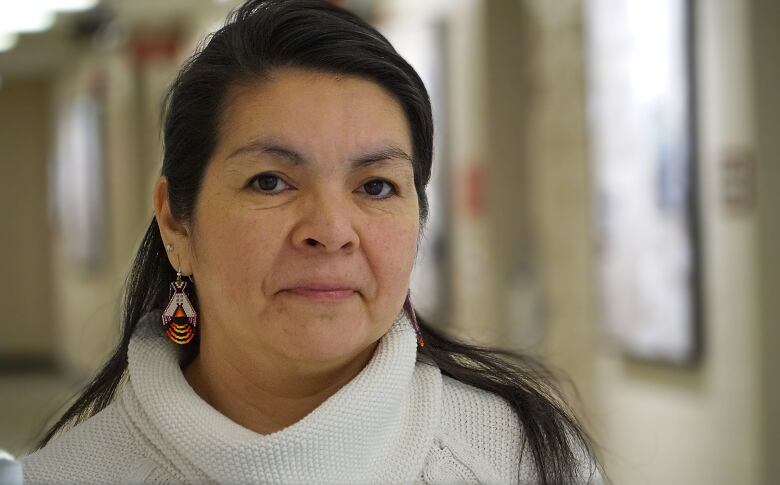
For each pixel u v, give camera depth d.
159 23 8.54
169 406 1.22
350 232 1.15
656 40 3.62
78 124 10.45
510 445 1.34
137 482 1.22
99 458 1.26
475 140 5.57
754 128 3.12
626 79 3.87
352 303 1.17
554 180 4.61
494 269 5.41
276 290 1.15
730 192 3.24
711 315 3.40
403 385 1.25
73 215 10.81
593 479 1.42
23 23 8.52
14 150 11.98
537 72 4.87
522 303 4.95
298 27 1.17
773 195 3.11
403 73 1.21
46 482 1.24
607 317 4.14
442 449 1.31
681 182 3.48
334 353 1.15
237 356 1.24
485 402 1.37
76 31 8.18
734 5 3.19
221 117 1.19
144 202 9.11
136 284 1.40
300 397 1.26
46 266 12.09
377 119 1.19
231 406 1.27
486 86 5.41
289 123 1.15
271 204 1.16
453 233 5.92
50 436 1.45
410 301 1.35
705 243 3.42
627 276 3.94
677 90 3.49
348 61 1.17
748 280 3.17
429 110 1.28
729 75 3.24
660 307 3.68
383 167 1.19
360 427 1.19
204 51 1.24
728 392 3.30
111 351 1.61
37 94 11.92
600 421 3.84
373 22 6.40
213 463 1.16
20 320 12.09
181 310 1.32
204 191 1.21
